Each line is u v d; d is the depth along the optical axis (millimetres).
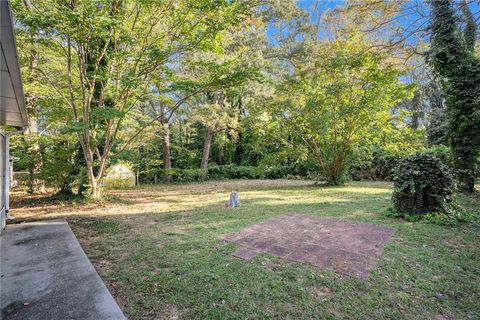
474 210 5480
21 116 4711
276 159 11297
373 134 9773
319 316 2051
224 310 2127
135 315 2059
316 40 15492
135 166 13328
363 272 2756
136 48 6996
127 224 4902
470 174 7305
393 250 3348
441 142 12430
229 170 16891
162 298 2303
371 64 8922
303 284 2529
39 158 8500
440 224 4516
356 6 8164
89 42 6234
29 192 9422
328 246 3518
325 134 9625
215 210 6133
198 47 6918
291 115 10227
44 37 6043
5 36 2074
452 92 7480
